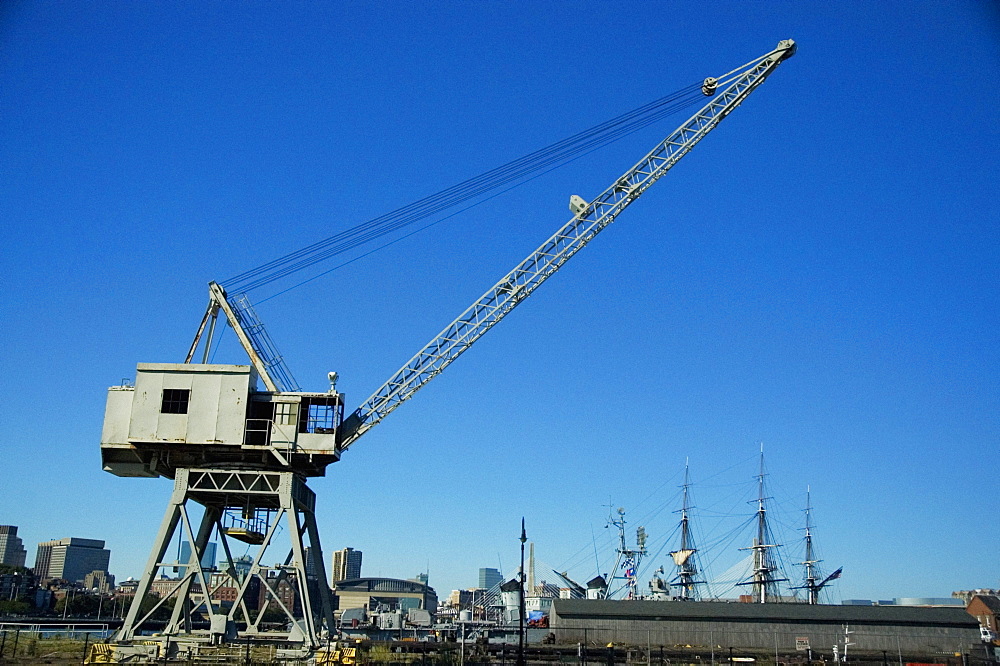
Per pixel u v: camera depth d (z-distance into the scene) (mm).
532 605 160250
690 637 105688
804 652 100812
